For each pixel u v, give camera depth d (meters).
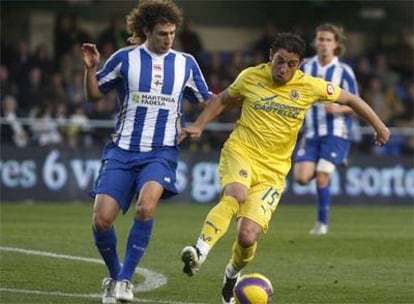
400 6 89.88
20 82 73.56
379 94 80.00
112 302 28.77
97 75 29.34
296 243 44.47
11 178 67.56
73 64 77.81
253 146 29.89
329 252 41.69
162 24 29.16
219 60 78.94
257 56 80.56
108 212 28.52
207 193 70.06
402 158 72.94
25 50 75.50
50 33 83.56
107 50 74.75
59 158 68.00
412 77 85.31
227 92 30.44
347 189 72.12
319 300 30.75
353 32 89.38
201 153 70.00
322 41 49.28
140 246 28.61
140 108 29.31
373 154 72.81
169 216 59.34
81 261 37.06
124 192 28.98
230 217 28.52
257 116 29.98
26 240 43.03
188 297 30.58
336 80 49.44
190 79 30.17
